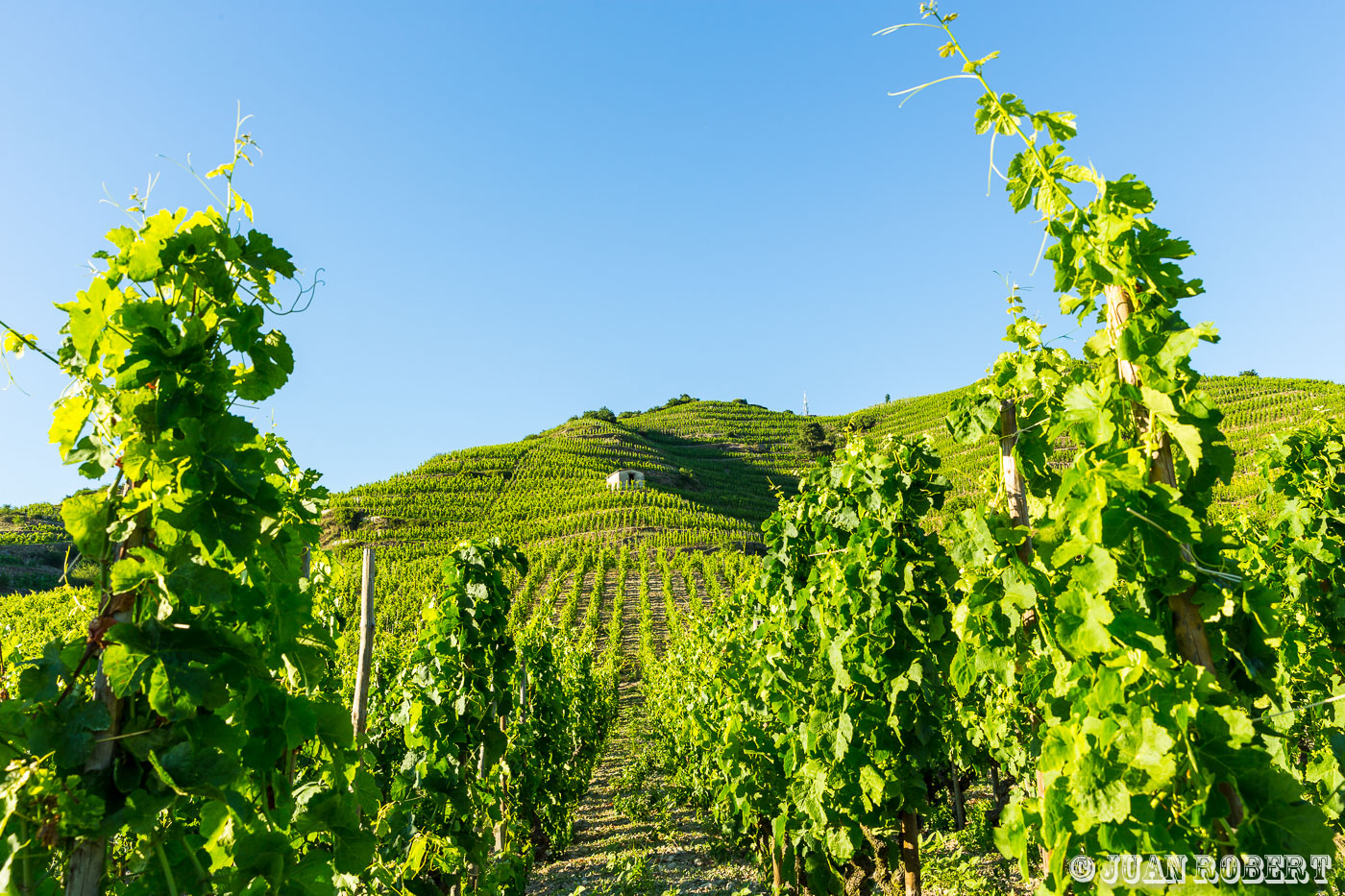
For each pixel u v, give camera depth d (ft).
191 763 6.67
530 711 30.45
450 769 18.61
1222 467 7.74
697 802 35.35
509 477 251.19
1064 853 7.50
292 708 8.14
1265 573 18.35
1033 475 11.53
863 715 16.48
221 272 7.80
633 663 96.43
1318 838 6.33
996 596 10.92
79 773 6.35
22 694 6.28
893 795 16.17
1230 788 6.90
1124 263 7.94
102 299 7.24
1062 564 7.84
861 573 17.28
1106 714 7.47
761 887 24.31
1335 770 11.82
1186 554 7.47
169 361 7.24
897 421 310.24
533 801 28.96
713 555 151.64
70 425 7.29
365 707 14.52
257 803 8.05
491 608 20.49
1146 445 7.80
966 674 11.51
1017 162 8.96
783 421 397.19
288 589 9.02
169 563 6.88
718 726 28.84
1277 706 7.55
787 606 21.91
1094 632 7.40
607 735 63.93
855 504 18.61
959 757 23.49
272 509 7.59
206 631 6.96
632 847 32.60
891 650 16.90
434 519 194.59
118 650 6.48
